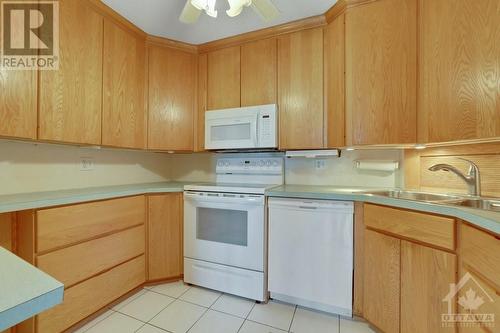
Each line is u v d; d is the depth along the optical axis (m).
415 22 1.51
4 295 0.38
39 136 1.41
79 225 1.48
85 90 1.66
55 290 0.41
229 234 1.92
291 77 1.99
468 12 1.28
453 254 1.11
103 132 1.79
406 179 1.87
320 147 1.90
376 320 1.45
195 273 2.02
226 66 2.21
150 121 2.16
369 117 1.62
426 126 1.45
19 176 1.58
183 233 2.11
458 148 1.64
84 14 1.64
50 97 1.46
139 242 1.92
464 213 1.03
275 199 1.79
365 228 1.54
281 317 1.64
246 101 2.13
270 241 1.80
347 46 1.68
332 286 1.63
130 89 2.01
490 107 1.22
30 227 1.29
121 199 1.76
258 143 2.04
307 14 1.84
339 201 1.62
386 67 1.58
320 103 1.90
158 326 1.54
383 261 1.42
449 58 1.35
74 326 1.49
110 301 1.68
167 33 2.10
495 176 1.48
